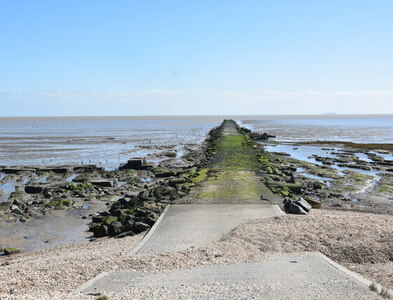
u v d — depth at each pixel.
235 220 19.33
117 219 21.55
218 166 39.22
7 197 31.73
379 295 10.26
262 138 88.94
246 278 11.66
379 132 119.06
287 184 29.34
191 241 16.09
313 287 10.82
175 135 112.62
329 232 16.62
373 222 18.16
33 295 9.97
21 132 129.62
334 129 138.00
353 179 36.09
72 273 12.26
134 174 42.81
